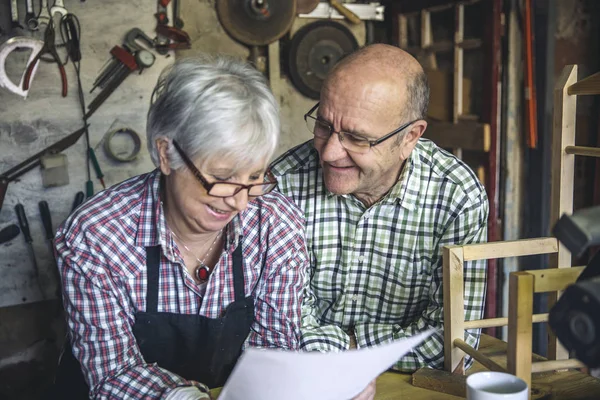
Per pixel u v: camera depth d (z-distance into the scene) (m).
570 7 3.20
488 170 3.13
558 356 1.56
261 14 3.56
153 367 1.31
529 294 1.18
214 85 1.15
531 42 3.01
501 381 1.09
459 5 3.19
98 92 3.12
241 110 1.15
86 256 1.28
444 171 1.64
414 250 1.66
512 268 3.21
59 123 3.07
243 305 1.43
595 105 3.19
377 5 3.85
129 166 3.23
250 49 3.72
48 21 2.98
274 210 1.46
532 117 3.02
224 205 1.22
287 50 3.76
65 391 1.51
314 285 1.74
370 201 1.65
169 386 1.26
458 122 3.28
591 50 3.28
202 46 3.61
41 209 3.05
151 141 1.23
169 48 3.21
